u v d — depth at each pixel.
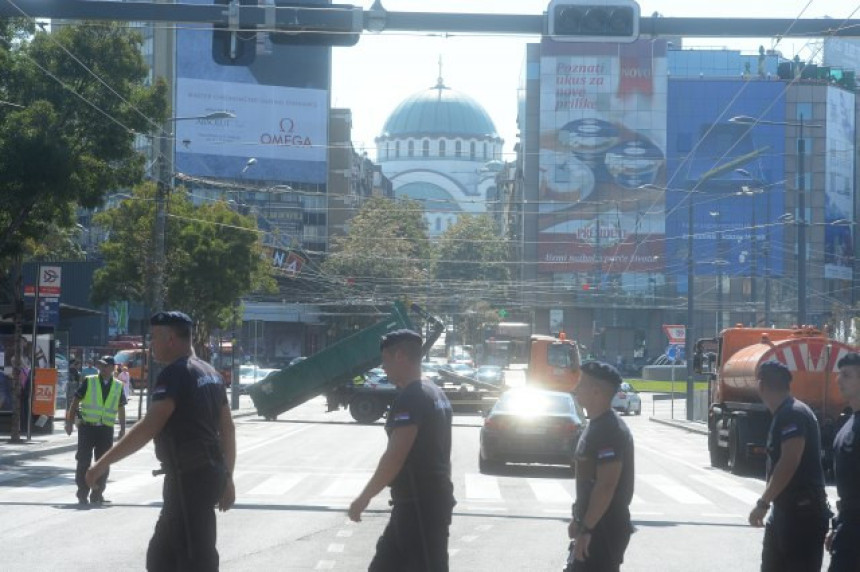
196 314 58.09
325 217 110.06
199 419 9.60
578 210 107.94
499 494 24.30
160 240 44.03
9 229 33.75
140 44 35.25
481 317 115.31
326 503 21.81
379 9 18.27
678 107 109.00
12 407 36.72
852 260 112.12
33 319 36.69
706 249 108.06
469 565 15.30
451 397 58.16
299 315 111.56
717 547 17.48
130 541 16.64
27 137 32.00
